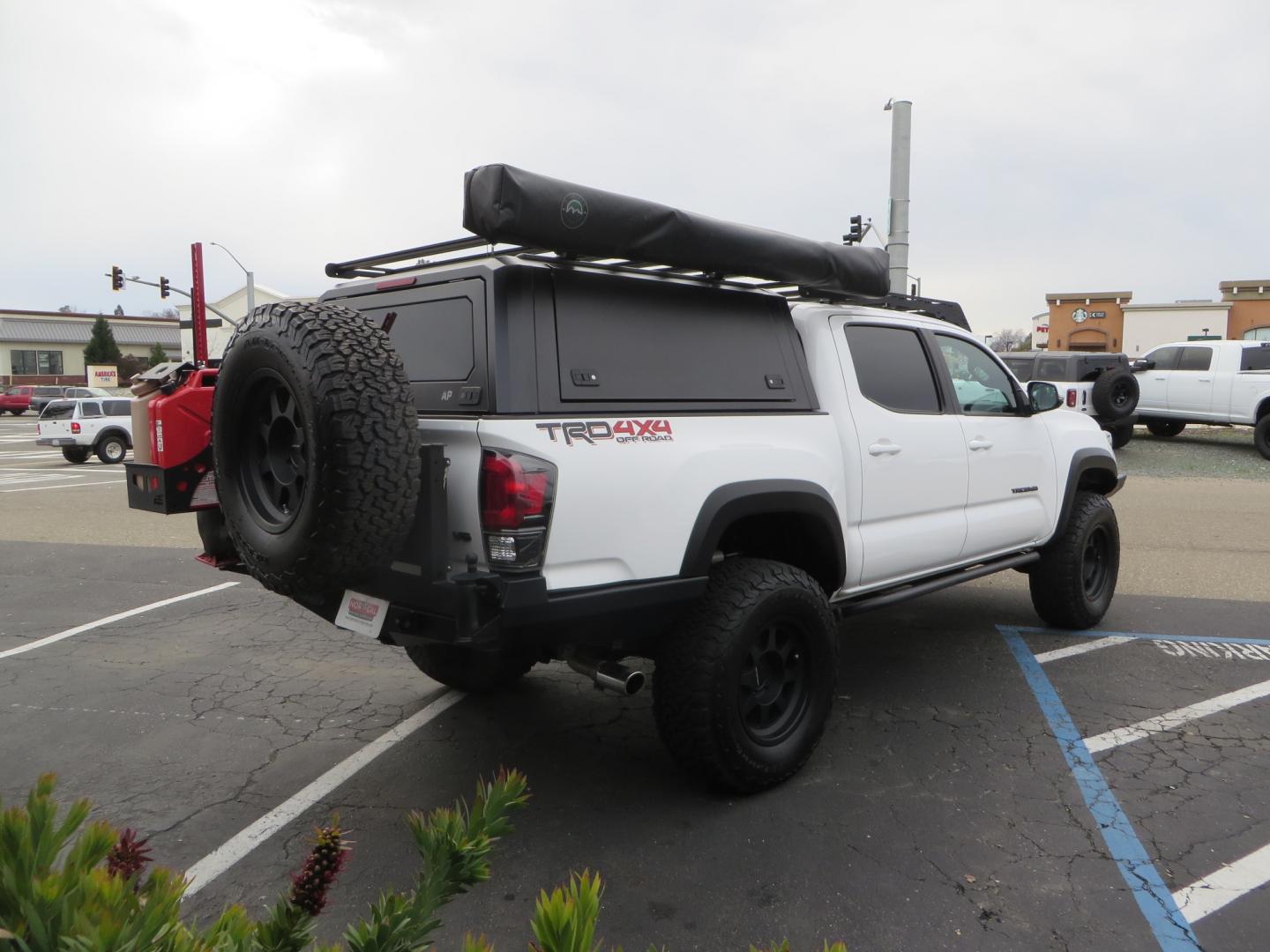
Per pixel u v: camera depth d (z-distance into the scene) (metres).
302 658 5.46
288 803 3.56
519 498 2.84
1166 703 4.58
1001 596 6.99
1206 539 9.34
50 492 14.91
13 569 8.20
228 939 1.15
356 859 3.12
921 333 4.75
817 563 3.95
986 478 4.93
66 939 0.93
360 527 2.73
